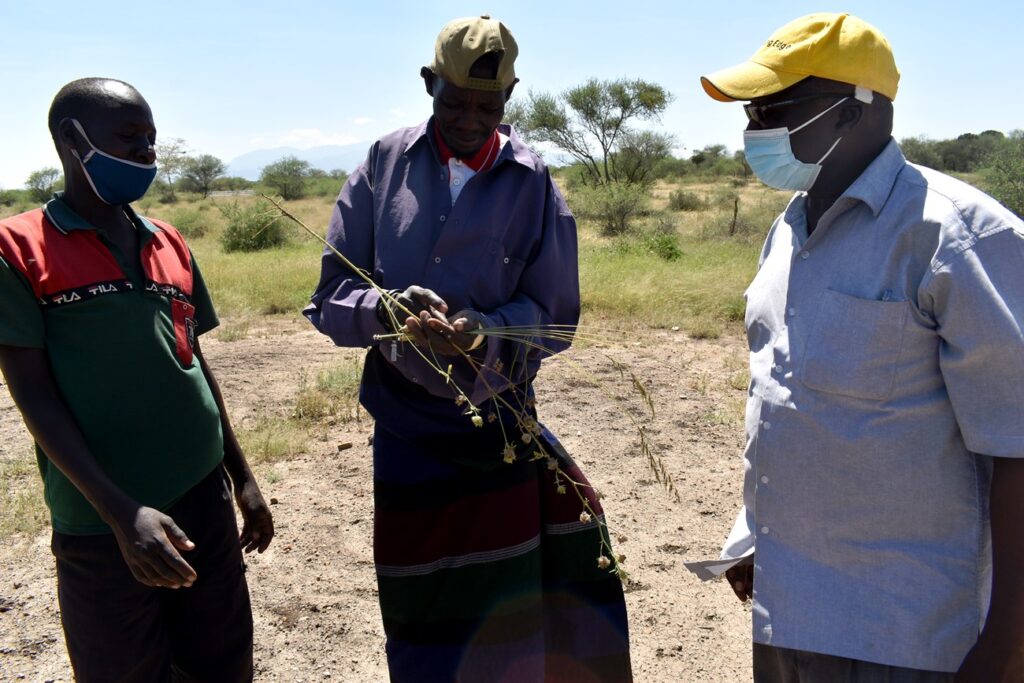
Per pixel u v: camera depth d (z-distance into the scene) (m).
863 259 1.84
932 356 1.80
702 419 6.21
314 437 5.86
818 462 1.90
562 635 2.72
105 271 2.17
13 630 3.54
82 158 2.12
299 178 53.28
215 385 2.65
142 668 2.32
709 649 3.44
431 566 2.56
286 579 3.96
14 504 4.73
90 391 2.14
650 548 4.26
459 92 2.27
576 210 28.77
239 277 12.72
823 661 1.96
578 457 5.47
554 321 2.62
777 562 2.00
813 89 1.87
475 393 2.44
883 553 1.89
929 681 1.88
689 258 15.70
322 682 3.23
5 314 2.02
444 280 2.45
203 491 2.40
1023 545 1.70
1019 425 1.68
